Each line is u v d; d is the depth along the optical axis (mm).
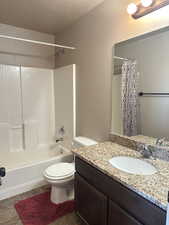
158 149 1443
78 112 2543
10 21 2514
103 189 1276
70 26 2598
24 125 2875
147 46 1522
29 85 2889
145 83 1574
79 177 1576
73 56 2582
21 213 1809
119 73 1813
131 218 1033
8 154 2670
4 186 2086
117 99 1862
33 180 2309
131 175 1132
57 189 1968
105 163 1328
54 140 3215
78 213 1647
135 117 1688
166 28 1371
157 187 983
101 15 1972
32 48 2947
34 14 2266
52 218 1747
